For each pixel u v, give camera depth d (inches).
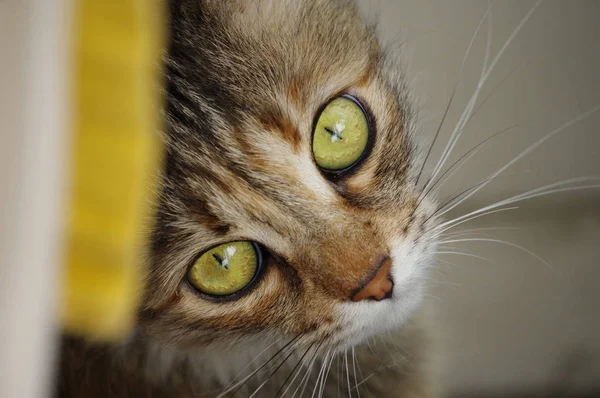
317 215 12.3
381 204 12.8
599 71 15.3
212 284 12.6
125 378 13.0
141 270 12.1
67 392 12.5
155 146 11.2
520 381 15.4
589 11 15.3
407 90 13.8
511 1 14.8
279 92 12.1
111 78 9.6
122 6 9.6
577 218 15.3
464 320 15.2
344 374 14.3
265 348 13.3
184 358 13.4
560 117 15.2
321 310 12.8
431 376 15.0
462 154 14.7
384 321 13.2
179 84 11.9
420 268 13.2
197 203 12.0
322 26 12.7
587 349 15.5
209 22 12.1
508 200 14.3
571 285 15.5
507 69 14.9
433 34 14.3
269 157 12.1
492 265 15.1
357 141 12.6
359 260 12.5
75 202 9.6
